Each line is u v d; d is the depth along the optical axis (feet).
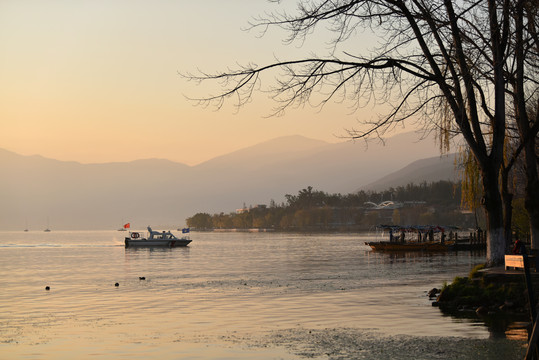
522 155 180.34
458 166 123.03
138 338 80.02
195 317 99.60
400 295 126.00
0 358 68.18
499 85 96.78
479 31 90.99
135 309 112.06
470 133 96.68
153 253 398.01
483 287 98.32
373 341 74.23
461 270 199.31
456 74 90.68
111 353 70.28
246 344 74.43
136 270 234.38
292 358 65.92
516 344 70.54
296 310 105.91
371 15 83.97
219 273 212.43
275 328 86.43
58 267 257.14
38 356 69.10
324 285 156.15
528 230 249.96
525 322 84.12
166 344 75.36
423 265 229.66
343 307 108.27
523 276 94.22
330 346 71.92
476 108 98.17
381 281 164.25
